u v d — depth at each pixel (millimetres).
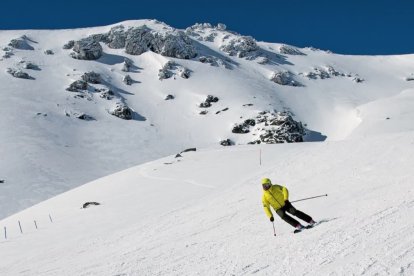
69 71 158625
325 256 7469
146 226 16703
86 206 30938
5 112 116312
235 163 34219
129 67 175125
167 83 164250
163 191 29625
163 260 10492
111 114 133875
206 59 187250
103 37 194250
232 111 140250
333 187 14367
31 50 174000
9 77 143000
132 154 109875
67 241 19297
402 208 9352
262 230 11195
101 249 14453
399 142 18875
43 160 93125
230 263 8727
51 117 120188
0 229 32781
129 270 10297
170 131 130000
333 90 183000
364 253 7082
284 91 172250
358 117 134875
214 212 15547
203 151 43844
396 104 120688
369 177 14438
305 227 9914
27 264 15180
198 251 10523
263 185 10094
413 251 6598
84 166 96500
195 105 147500
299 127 128000
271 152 36875
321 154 21062
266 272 7578
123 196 31375
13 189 78125
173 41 188000
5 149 95562
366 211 9898
